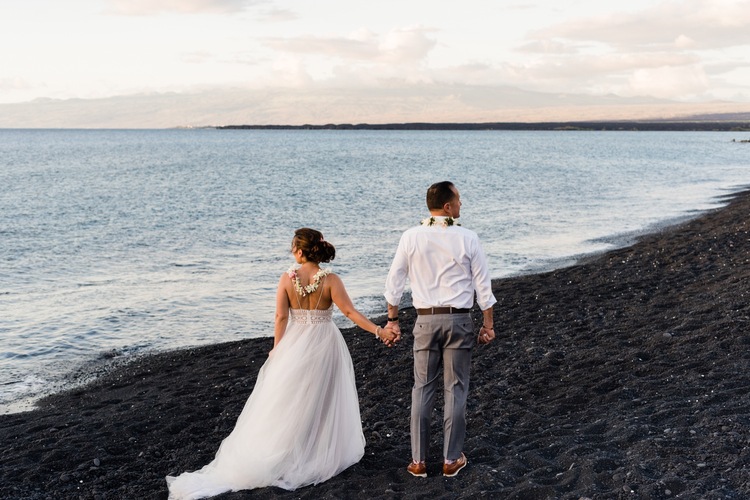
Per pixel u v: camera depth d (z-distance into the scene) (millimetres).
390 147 115750
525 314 9883
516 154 83125
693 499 3582
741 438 4355
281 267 15297
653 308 9359
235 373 7953
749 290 9305
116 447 5711
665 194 31719
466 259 4168
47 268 15258
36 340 9820
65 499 4668
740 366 6078
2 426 6535
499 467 4367
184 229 21562
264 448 4457
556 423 5316
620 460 4266
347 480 4430
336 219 23875
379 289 12750
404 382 7023
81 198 31688
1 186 38281
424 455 4383
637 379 6180
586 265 14234
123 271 14867
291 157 76750
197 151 95812
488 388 6414
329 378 4613
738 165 56594
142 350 9328
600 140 171875
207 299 12273
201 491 4352
